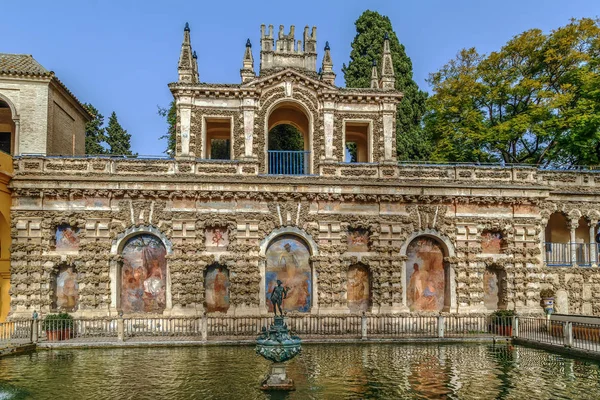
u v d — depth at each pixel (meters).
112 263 39.97
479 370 26.70
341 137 43.91
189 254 40.47
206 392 22.55
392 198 42.25
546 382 24.31
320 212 41.81
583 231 49.00
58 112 47.12
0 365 27.92
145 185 40.50
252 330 37.59
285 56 44.91
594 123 50.19
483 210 43.53
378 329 38.22
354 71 63.25
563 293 45.28
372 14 64.69
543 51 54.50
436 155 59.09
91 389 23.09
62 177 39.94
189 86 42.47
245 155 42.72
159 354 30.80
